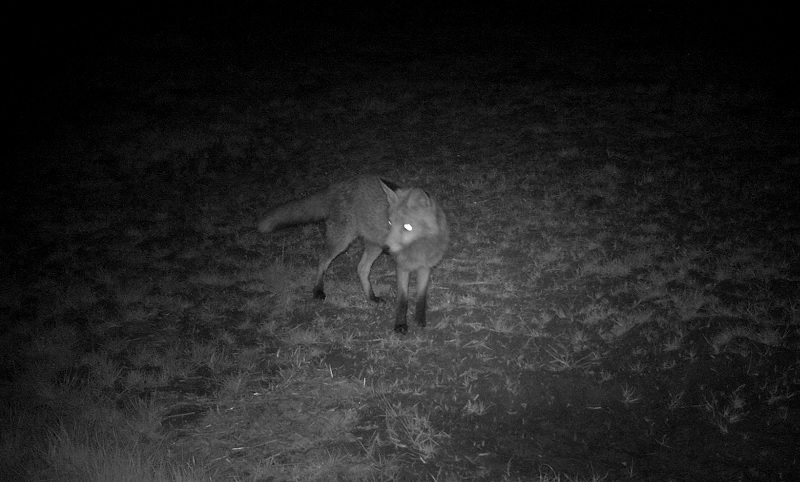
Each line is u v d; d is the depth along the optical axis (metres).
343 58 20.02
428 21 24.03
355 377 6.70
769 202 10.12
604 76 17.14
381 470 5.34
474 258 9.15
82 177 13.50
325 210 8.46
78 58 20.77
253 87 17.94
